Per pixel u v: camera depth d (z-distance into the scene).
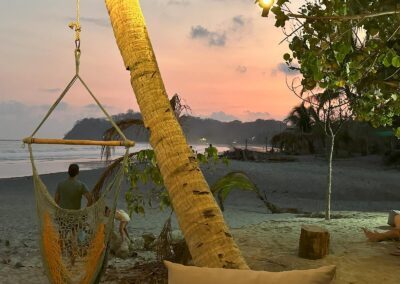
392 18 4.76
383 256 5.67
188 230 3.39
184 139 3.63
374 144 49.97
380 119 6.53
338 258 5.58
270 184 22.84
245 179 6.02
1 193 18.92
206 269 2.42
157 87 3.69
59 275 4.01
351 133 47.53
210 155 6.11
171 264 2.52
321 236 5.61
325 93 9.41
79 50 4.18
